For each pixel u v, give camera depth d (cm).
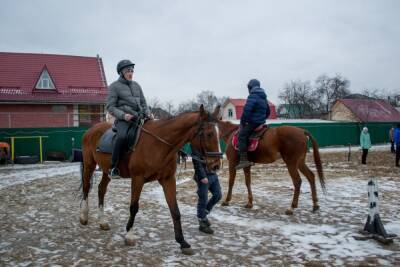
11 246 571
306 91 7769
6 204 912
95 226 686
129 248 558
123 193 1065
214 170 513
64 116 2862
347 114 5025
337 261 498
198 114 526
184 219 736
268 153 800
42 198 998
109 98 599
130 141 563
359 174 1423
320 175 788
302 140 772
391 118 5016
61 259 512
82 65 3391
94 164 695
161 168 548
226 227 672
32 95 2953
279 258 512
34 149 2547
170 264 492
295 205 772
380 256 516
